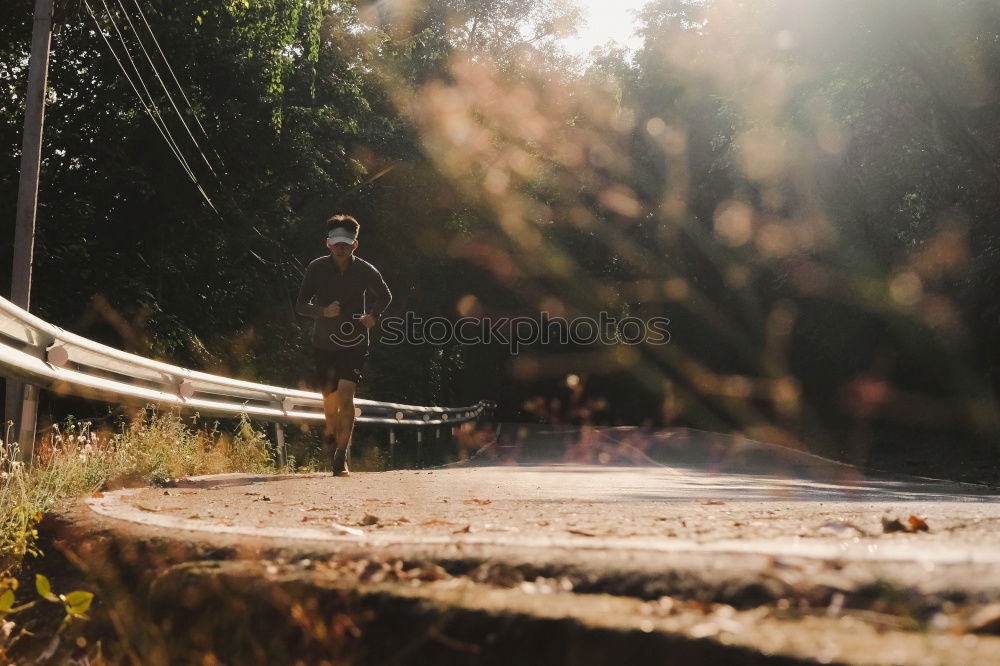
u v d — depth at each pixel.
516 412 43.50
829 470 16.20
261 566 1.72
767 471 15.40
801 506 4.44
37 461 5.41
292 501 4.50
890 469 18.97
